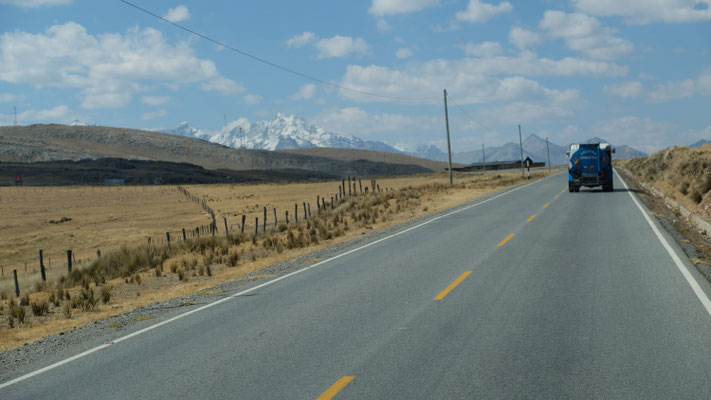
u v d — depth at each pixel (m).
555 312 8.29
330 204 44.72
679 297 8.96
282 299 10.41
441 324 7.89
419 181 107.00
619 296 9.16
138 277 15.84
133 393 5.91
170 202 89.81
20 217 71.56
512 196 36.56
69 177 197.88
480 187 52.38
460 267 12.52
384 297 9.91
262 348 7.25
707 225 18.12
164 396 5.75
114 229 57.84
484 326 7.69
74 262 34.25
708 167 34.59
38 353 7.99
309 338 7.57
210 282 14.38
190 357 7.09
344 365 6.36
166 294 13.14
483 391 5.42
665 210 25.05
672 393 5.22
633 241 15.28
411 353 6.66
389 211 32.09
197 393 5.77
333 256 15.94
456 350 6.70
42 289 17.14
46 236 54.59
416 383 5.70
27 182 180.25
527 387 5.48
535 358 6.31
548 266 12.09
